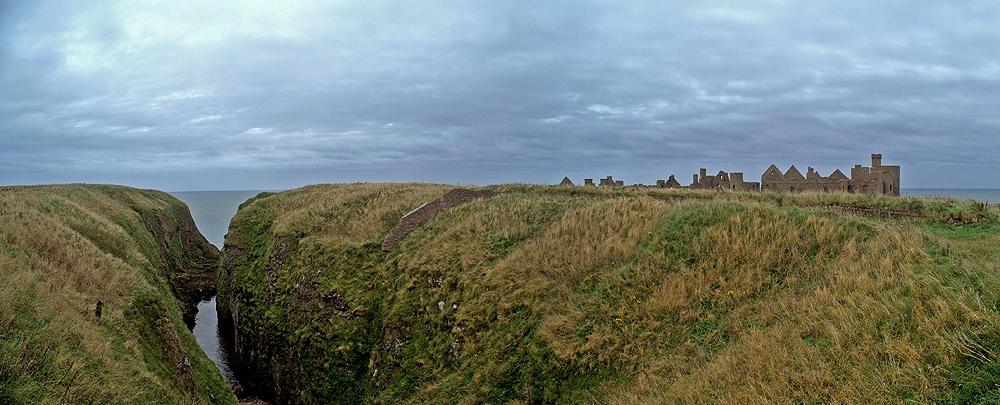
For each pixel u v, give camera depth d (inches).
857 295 379.6
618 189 1188.5
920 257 414.9
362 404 714.8
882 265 412.2
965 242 472.4
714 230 592.4
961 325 295.4
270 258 1184.8
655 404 362.0
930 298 337.1
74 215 1029.8
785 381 316.8
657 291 511.2
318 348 841.5
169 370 576.7
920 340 303.4
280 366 911.7
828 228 530.6
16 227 660.1
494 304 651.5
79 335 453.4
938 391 259.3
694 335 438.0
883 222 551.2
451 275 763.4
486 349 591.8
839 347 325.4
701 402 337.4
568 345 490.3
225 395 683.4
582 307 536.1
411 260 860.0
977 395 247.8
